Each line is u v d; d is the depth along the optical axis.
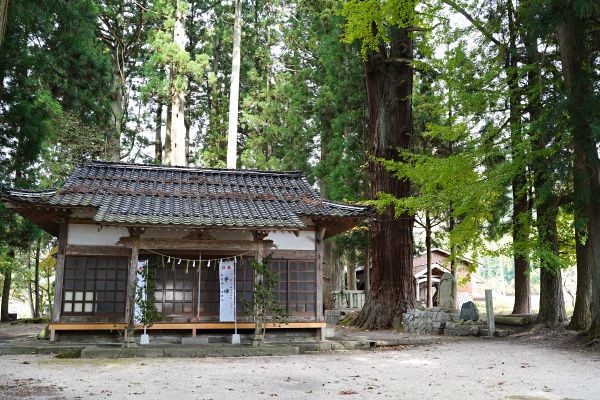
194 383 6.78
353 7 14.36
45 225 12.62
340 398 5.83
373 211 11.84
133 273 10.64
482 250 13.69
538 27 10.04
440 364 8.69
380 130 16.92
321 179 25.39
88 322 11.07
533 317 14.30
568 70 10.60
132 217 10.23
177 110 25.81
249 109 32.59
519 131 12.30
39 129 14.71
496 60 12.90
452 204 13.36
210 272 11.80
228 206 11.67
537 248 11.66
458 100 13.06
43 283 36.09
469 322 14.39
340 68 20.58
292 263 12.19
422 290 30.06
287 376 7.45
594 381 6.84
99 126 23.50
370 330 16.34
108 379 7.04
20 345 10.47
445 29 13.30
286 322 11.44
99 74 20.91
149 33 25.80
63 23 15.96
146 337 10.92
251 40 34.97
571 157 10.70
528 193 14.33
